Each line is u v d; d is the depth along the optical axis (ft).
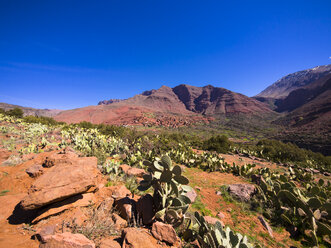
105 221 9.04
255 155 52.06
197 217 10.12
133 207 10.32
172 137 69.92
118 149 31.60
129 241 6.97
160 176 10.24
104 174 16.84
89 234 7.88
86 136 36.19
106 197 11.71
